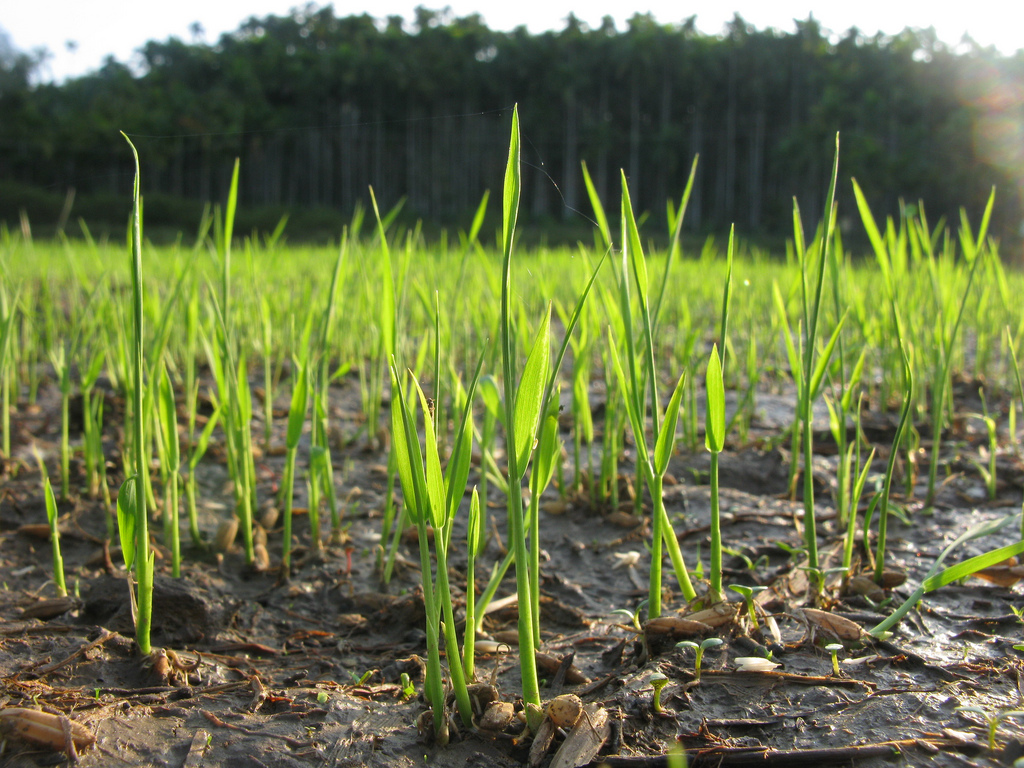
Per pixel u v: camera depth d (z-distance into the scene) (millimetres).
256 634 159
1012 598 156
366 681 140
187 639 154
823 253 152
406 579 181
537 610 146
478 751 120
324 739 122
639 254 141
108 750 118
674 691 130
